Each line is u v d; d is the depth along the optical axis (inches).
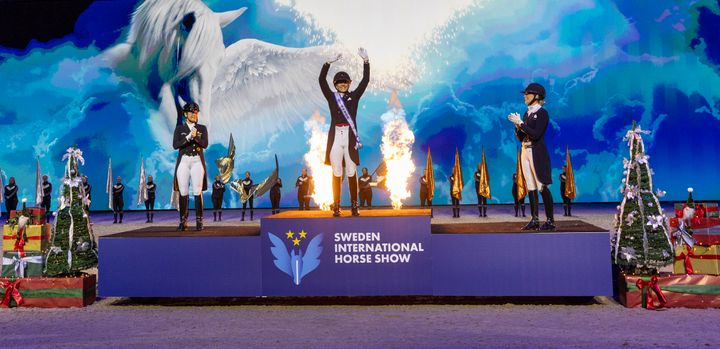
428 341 193.2
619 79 971.3
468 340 193.8
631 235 250.1
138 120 1039.6
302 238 258.4
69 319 241.1
